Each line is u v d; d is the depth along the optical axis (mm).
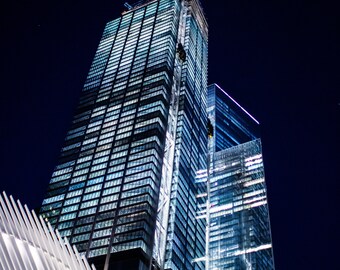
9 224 36281
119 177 156750
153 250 137750
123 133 174750
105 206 149125
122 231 137500
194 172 186250
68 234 145625
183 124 189875
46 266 36656
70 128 194750
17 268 32938
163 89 185125
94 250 135250
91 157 172625
